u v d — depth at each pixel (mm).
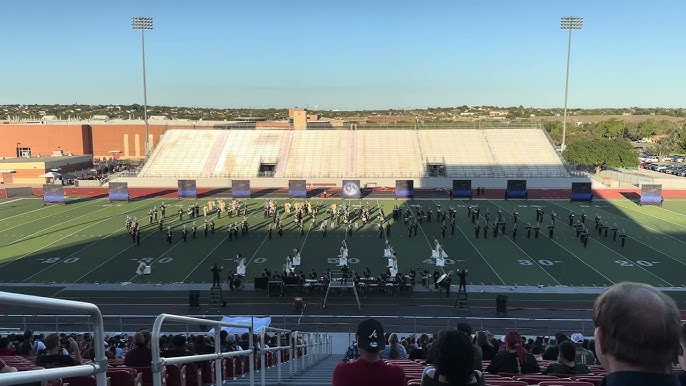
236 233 35719
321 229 37500
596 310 2141
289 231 37750
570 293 24891
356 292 23531
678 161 90312
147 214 44031
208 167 63656
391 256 27594
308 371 11492
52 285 26312
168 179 60500
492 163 63906
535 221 40938
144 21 62062
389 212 44938
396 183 52219
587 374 6707
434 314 22578
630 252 31797
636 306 1984
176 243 34500
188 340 10594
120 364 7520
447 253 31812
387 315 22562
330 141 68750
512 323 21406
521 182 51875
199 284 26609
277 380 9422
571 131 135750
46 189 49062
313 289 25594
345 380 4016
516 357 7328
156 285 26359
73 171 69688
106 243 34531
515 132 70500
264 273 26156
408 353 13008
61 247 33500
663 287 25453
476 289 25609
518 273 27969
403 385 4031
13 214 44531
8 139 78438
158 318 4414
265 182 60125
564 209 46188
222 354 6062
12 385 2361
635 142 134000
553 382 5391
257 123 92188
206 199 52094
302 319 22250
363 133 70375
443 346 3271
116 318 21969
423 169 63094
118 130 82188
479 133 70375
